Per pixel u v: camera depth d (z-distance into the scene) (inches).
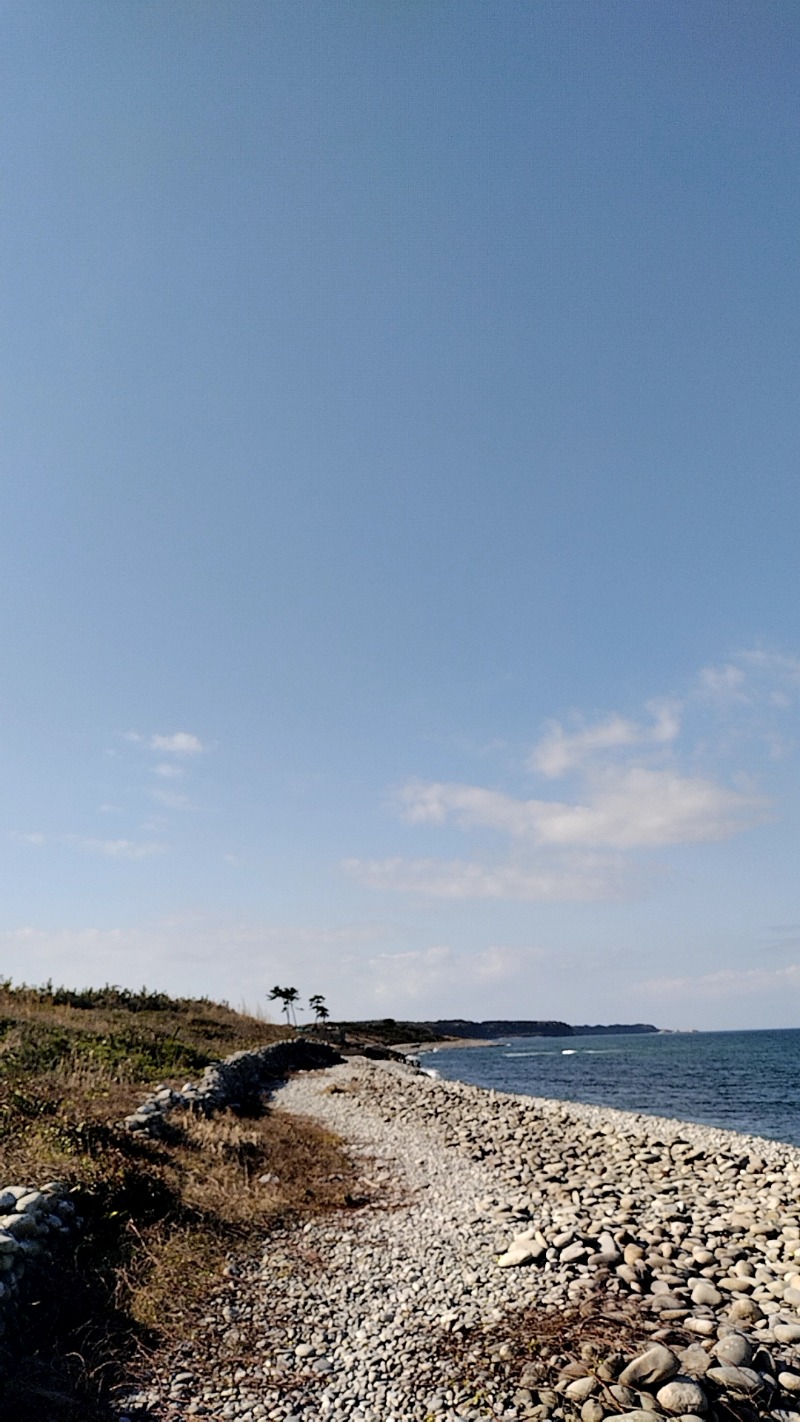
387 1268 389.7
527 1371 267.4
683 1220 478.9
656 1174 625.0
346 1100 1024.9
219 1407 265.6
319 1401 267.1
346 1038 4030.5
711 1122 1353.3
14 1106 488.1
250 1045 1508.4
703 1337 282.7
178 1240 393.4
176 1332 314.7
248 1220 446.0
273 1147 642.8
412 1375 279.0
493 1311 324.8
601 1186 566.6
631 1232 443.2
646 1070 2952.8
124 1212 394.9
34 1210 331.3
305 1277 378.9
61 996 1416.1
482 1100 1043.9
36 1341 284.4
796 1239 437.7
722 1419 237.3
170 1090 725.3
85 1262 344.2
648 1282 344.2
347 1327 324.5
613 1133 801.6
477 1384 266.1
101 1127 486.9
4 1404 247.0
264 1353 303.0
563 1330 291.7
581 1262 373.1
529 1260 379.2
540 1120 882.8
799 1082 2237.9
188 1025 1569.9
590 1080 2367.1
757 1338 290.2
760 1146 747.4
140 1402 266.8
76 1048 823.1
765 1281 367.2
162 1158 496.1
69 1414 253.1
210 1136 594.2
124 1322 314.7
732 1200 538.6
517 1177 591.5
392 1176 595.2
